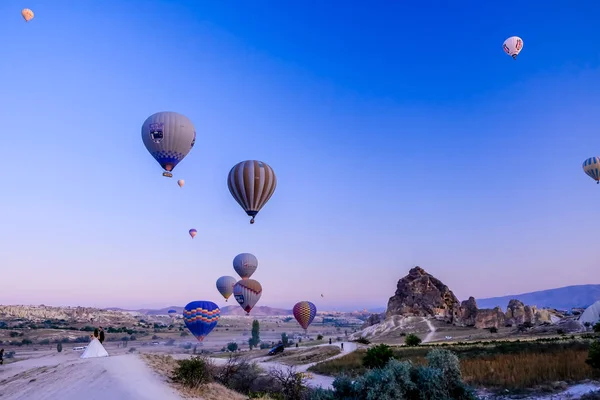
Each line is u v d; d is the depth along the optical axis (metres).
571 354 35.75
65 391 19.12
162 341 180.62
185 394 20.36
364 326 159.38
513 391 26.48
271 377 27.30
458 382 22.42
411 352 52.47
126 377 20.73
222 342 181.25
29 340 148.38
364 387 21.17
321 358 57.59
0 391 21.59
